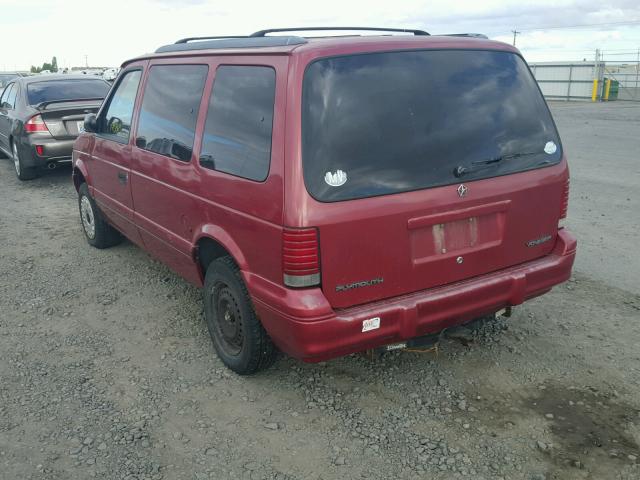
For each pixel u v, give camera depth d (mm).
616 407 3529
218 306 4020
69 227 7465
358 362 4090
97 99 10031
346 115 3107
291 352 3318
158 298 5227
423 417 3477
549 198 3771
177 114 4223
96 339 4496
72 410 3592
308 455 3174
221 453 3197
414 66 3338
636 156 12406
